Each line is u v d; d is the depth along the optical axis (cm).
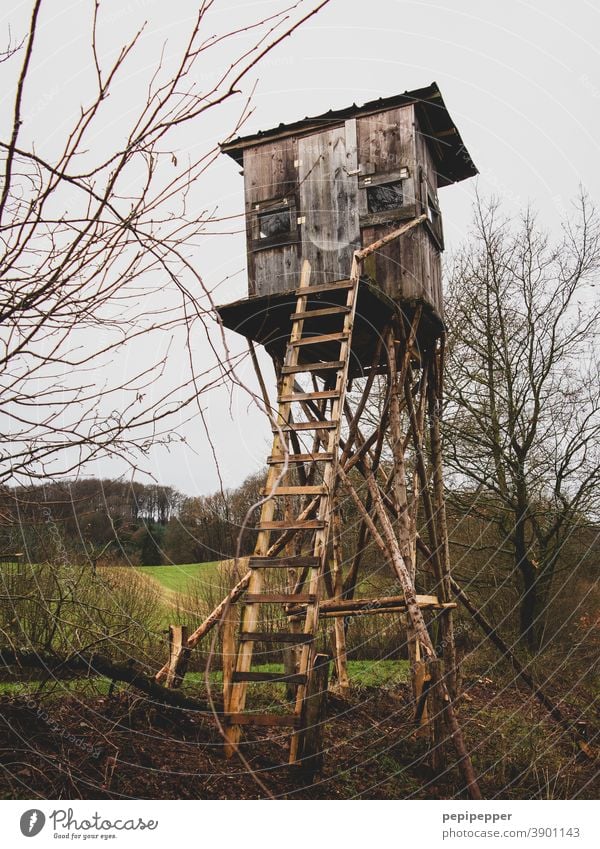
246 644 620
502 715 1024
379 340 814
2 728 536
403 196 860
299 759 594
